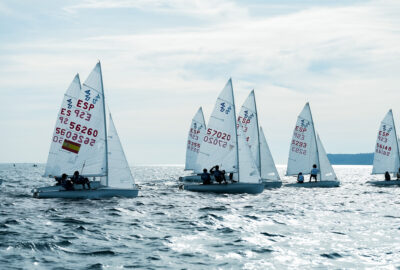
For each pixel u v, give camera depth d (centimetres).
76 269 1255
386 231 1894
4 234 1733
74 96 3462
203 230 1916
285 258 1418
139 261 1358
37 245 1524
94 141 3062
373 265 1330
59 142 3444
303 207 2825
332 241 1686
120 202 2877
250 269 1288
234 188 3528
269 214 2458
